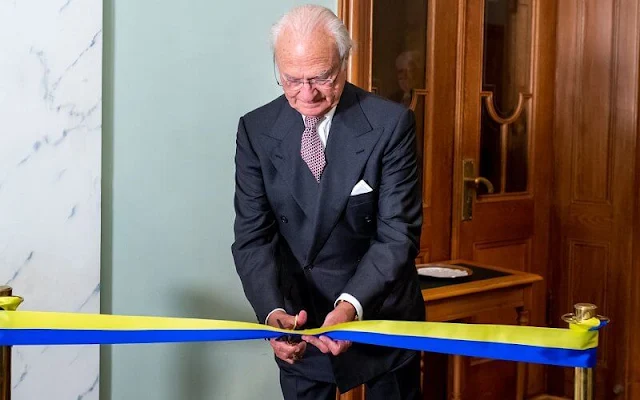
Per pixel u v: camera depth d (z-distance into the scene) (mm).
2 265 2303
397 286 2076
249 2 2738
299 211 2021
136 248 2600
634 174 3516
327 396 2195
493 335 1569
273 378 2945
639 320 3539
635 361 3553
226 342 2820
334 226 2000
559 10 3691
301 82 1787
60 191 2379
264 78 2805
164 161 2625
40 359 2387
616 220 3580
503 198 3607
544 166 3746
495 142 3559
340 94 1873
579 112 3670
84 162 2412
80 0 2361
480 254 3559
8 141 2283
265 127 2037
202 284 2744
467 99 3424
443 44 3316
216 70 2695
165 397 2727
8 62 2266
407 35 3199
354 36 2955
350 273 2070
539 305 3781
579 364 1495
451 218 3441
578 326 1492
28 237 2338
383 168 1978
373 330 1681
